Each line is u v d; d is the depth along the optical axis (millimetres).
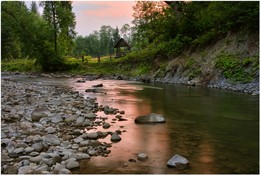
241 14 23969
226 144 8148
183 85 24500
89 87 23453
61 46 52312
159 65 31234
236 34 24406
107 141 8391
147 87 23109
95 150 7574
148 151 7582
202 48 27234
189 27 30266
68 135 8859
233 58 22688
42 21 54375
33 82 28812
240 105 14188
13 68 53500
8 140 8039
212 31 27531
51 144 7965
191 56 27750
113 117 11562
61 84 26422
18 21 48188
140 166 6590
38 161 6695
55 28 50125
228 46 24297
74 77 36719
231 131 9484
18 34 48656
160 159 7023
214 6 27625
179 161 6656
